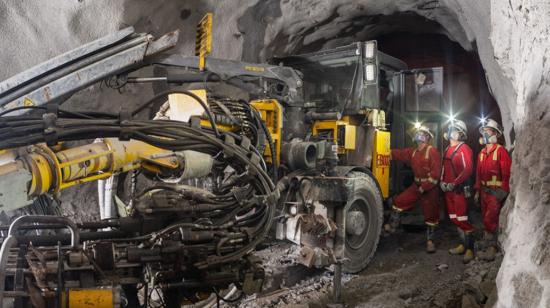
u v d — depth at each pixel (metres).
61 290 2.37
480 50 6.04
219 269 3.12
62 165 2.61
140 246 2.86
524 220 2.88
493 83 5.98
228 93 6.71
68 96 3.79
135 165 3.06
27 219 2.44
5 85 3.52
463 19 6.67
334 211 4.61
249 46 7.20
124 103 5.59
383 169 6.04
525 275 2.59
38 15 4.73
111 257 2.66
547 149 2.67
